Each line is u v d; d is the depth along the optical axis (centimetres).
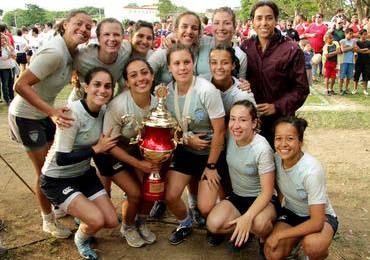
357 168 589
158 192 364
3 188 516
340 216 446
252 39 395
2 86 1034
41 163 391
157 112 345
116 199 486
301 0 3653
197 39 389
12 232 407
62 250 378
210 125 367
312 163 317
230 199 366
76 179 360
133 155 383
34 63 342
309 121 853
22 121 376
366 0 2638
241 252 378
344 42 1166
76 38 351
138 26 400
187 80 346
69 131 337
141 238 388
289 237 323
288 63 374
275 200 360
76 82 400
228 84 370
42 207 394
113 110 348
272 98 387
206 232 411
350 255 373
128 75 339
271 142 394
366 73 1167
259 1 375
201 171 381
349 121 851
